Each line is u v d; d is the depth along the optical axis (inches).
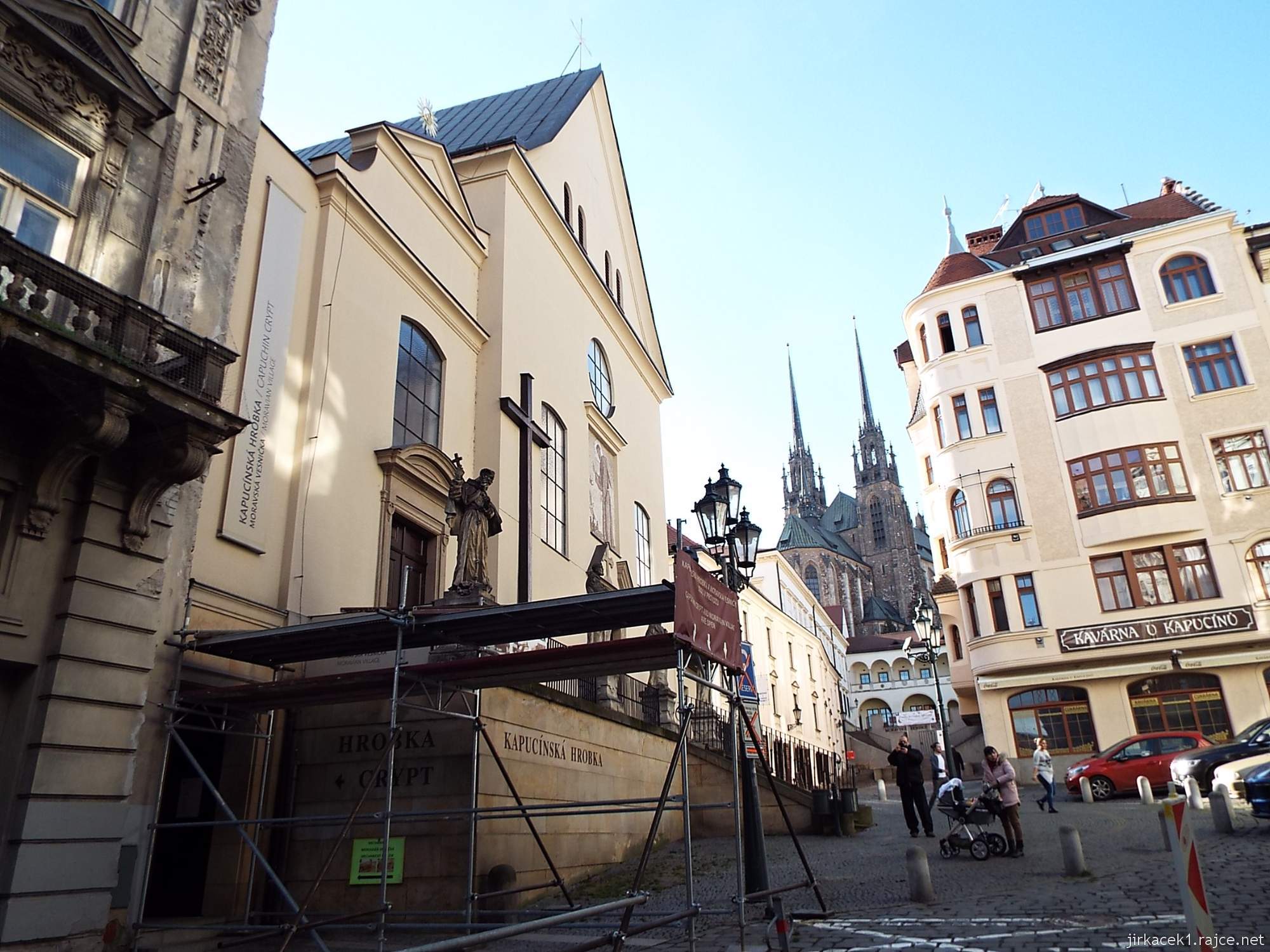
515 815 451.8
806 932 378.3
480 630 462.0
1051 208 1525.6
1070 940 319.3
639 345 1350.9
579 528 1019.3
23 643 368.5
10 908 341.1
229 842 474.0
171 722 422.0
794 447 5413.4
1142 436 1280.8
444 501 738.8
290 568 545.3
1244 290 1304.1
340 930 461.4
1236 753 784.9
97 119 435.8
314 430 590.2
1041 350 1376.7
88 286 370.6
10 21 394.6
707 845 746.8
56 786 364.2
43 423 375.6
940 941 335.0
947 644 1631.4
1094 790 921.5
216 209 502.0
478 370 863.7
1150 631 1210.0
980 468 1360.7
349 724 513.7
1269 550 1202.6
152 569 422.6
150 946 398.3
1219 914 342.6
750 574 545.3
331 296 629.0
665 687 946.1
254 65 553.6
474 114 1346.0
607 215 1360.7
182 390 388.5
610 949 381.4
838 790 829.2
